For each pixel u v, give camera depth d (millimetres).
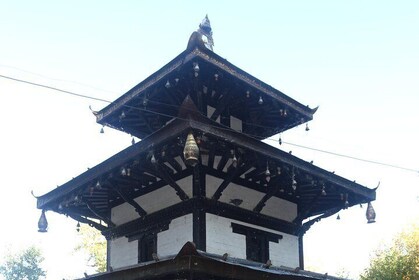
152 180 18953
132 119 20672
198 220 16828
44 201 20109
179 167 17625
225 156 17312
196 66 16016
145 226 18875
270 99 19172
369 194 20656
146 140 16094
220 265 15000
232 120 20438
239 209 18125
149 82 17922
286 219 20547
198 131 14922
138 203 19547
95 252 47594
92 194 19750
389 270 42688
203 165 17547
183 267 14367
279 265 19266
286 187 19906
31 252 99250
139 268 15906
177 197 18047
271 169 17703
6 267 97938
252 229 18578
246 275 15734
